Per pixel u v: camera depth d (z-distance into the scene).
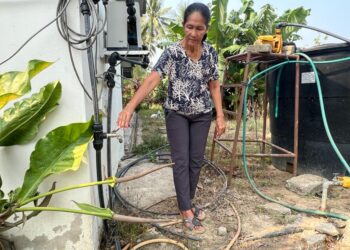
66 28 1.54
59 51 1.59
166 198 2.70
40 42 1.58
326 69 2.92
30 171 1.50
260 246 1.97
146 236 2.05
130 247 1.94
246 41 8.50
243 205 2.56
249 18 8.98
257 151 4.27
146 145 4.68
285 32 7.77
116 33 2.27
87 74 1.74
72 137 1.55
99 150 1.67
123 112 1.76
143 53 2.26
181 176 2.12
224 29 8.16
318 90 2.79
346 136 2.92
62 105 1.62
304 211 2.38
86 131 1.59
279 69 3.39
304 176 2.97
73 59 1.59
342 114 2.90
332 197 2.71
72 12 1.56
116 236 1.96
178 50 1.95
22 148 1.64
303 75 3.10
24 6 1.55
